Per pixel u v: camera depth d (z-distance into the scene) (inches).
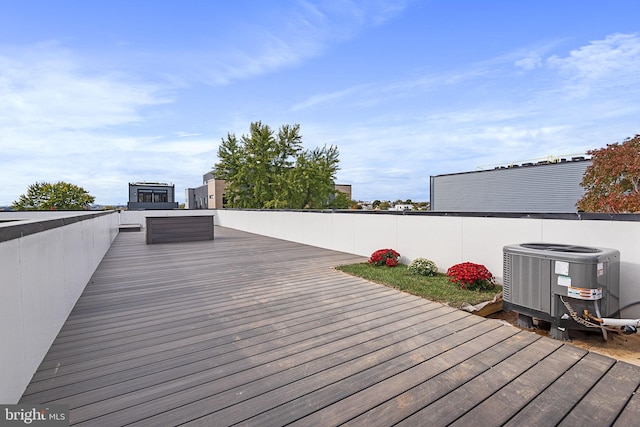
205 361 80.8
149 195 949.8
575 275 94.3
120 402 63.4
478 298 132.5
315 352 85.7
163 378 72.6
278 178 811.4
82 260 147.9
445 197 896.3
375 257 209.6
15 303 62.6
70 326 105.3
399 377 72.6
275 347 89.0
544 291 102.0
